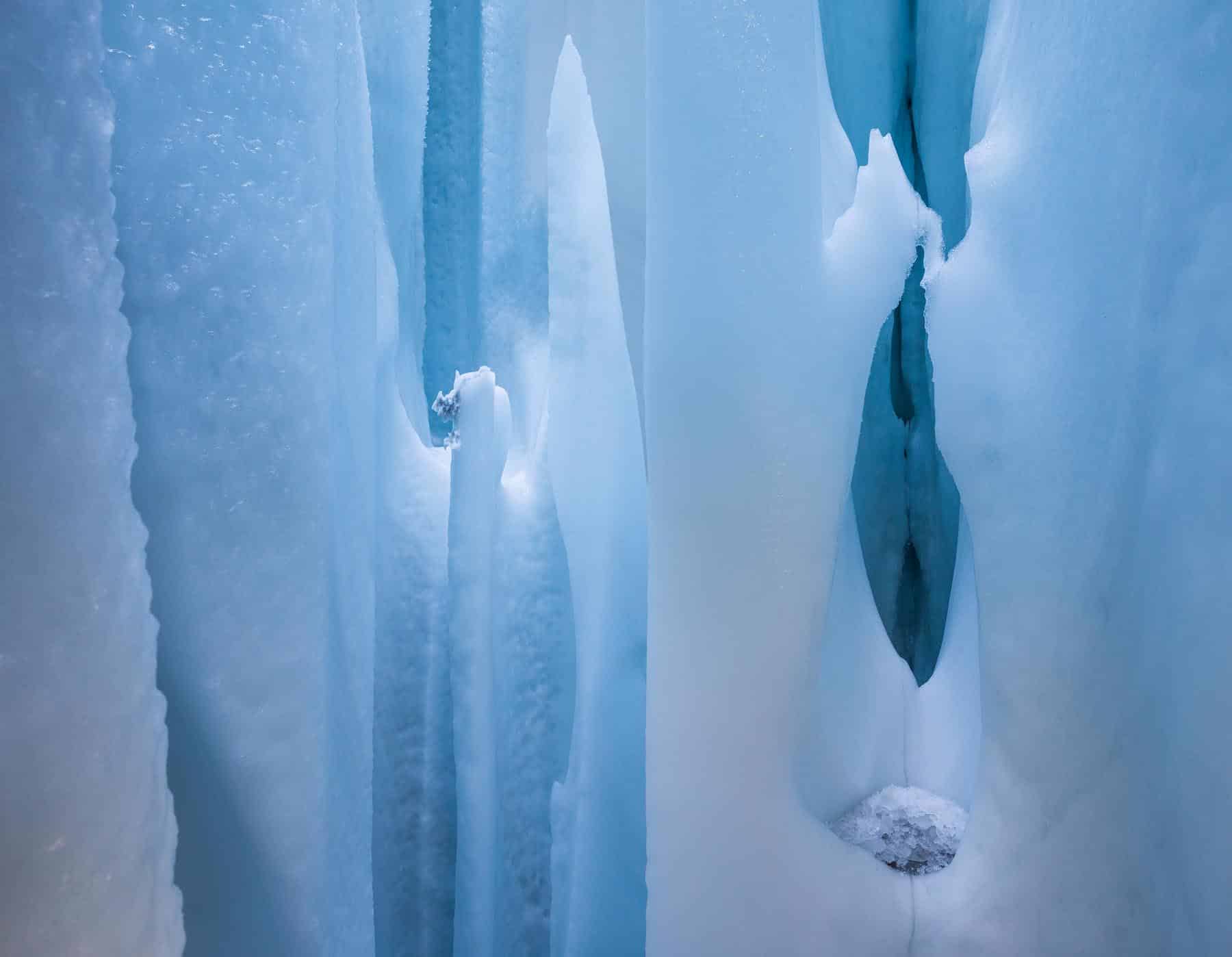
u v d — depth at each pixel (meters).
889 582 2.79
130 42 1.24
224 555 1.29
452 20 2.42
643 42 2.26
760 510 1.68
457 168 2.45
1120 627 1.60
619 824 2.12
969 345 1.79
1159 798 1.54
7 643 1.00
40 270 1.04
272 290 1.32
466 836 1.93
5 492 1.01
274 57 1.33
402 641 2.00
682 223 1.68
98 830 1.05
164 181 1.26
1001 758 1.71
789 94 1.67
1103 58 1.68
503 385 2.43
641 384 2.21
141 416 1.25
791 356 1.69
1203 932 1.46
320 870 1.34
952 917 1.68
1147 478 1.58
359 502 1.54
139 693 1.12
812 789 1.96
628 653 2.18
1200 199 1.52
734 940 1.66
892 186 1.81
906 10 2.84
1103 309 1.65
